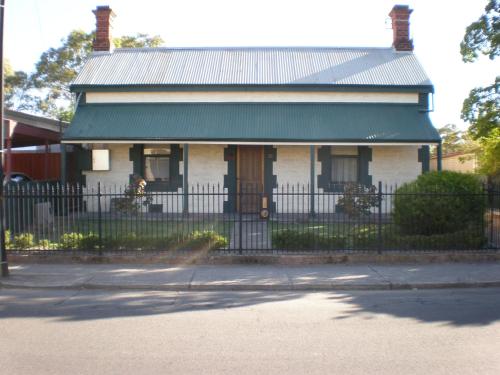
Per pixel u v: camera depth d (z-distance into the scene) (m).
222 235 13.18
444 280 9.69
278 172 18.98
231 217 17.64
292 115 18.41
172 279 9.80
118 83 18.94
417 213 12.03
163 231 13.38
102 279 9.78
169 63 20.84
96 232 14.06
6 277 9.91
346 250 11.53
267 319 7.27
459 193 11.80
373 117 18.34
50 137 19.44
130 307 8.03
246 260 11.12
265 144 17.47
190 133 17.47
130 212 14.82
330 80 19.19
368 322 7.08
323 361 5.51
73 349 5.92
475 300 8.45
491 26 16.11
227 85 18.88
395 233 12.47
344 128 17.73
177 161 18.88
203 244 11.56
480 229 12.02
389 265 11.00
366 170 18.88
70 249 11.54
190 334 6.52
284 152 19.00
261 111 18.61
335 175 18.95
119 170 18.94
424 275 10.09
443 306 8.02
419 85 18.80
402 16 21.88
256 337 6.39
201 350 5.88
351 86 18.84
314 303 8.30
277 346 6.02
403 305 8.11
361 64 20.72
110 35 22.02
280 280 9.70
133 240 11.68
